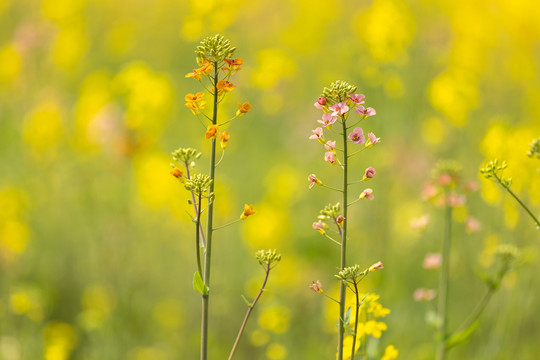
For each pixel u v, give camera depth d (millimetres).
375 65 7703
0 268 7406
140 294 7113
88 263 7531
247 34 11781
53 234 7793
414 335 6031
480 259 6012
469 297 6301
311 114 10148
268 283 6496
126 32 11078
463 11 8227
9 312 6633
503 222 5719
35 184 8359
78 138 7984
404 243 7215
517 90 8070
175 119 9844
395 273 6621
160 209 8016
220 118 5883
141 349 6512
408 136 8055
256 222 7355
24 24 10078
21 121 9414
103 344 6480
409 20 7559
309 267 7340
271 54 8953
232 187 8242
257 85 8906
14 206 7613
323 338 6379
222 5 5891
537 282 5938
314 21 11562
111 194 7613
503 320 5387
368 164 8375
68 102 9906
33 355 6145
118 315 6609
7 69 9336
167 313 6844
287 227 7434
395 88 7520
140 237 7781
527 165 5172
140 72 7508
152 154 7352
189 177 2943
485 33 8117
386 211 7184
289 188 8320
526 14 7918
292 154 9984
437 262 4547
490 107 7992
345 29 12859
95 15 11547
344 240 2809
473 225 4715
